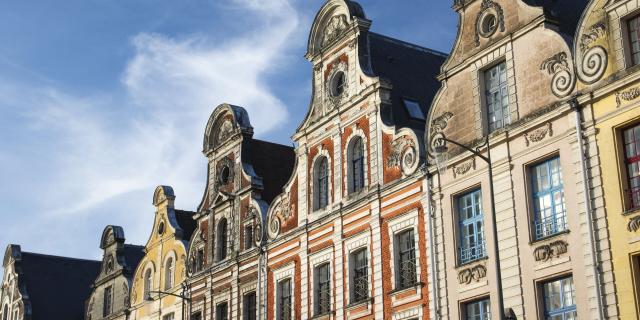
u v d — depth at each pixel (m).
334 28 38.44
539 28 27.66
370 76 35.28
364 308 33.38
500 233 27.64
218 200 45.78
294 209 39.25
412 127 35.00
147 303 52.31
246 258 42.12
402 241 32.44
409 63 38.69
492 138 28.44
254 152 45.28
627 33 25.00
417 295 30.72
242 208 43.66
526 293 26.34
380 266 32.91
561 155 26.06
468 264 28.73
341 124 36.88
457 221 29.81
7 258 73.56
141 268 54.38
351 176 35.91
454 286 29.16
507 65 28.56
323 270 36.84
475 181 29.03
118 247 59.16
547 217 26.48
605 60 25.19
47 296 69.69
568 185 25.66
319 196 38.06
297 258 38.25
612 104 24.84
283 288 39.34
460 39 30.88
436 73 39.56
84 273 74.19
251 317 41.44
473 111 29.66
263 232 41.22
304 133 39.31
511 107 28.14
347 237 35.16
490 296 27.64
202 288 46.00
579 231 25.06
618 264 23.84
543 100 27.02
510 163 27.73
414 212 31.58
